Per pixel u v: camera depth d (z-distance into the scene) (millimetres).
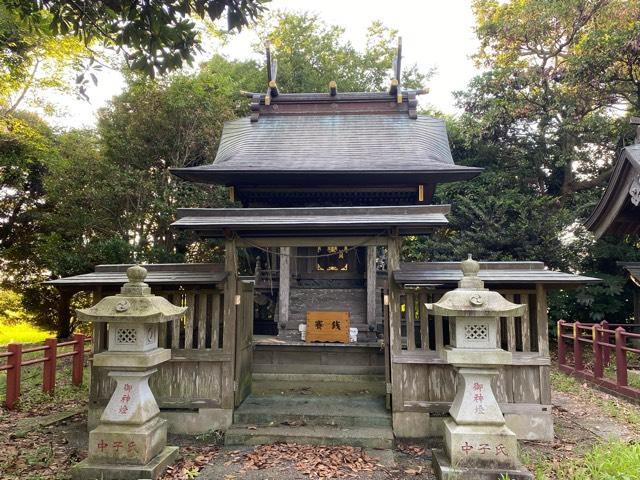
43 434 5922
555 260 13789
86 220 15008
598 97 14633
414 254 15609
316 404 6383
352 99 11070
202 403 5949
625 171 6844
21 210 18703
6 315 19156
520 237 13820
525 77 14930
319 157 9125
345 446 5344
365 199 9492
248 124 10969
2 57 11398
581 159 15484
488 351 4484
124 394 4688
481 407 4508
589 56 13141
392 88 10938
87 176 14805
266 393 7062
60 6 4750
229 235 6180
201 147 15672
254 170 8266
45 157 15680
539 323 5789
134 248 14117
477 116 16156
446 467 4375
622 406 7543
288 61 21812
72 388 8609
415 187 9047
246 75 20875
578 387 9180
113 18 4918
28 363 7570
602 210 7641
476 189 15141
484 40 16469
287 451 5172
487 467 4348
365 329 10094
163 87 15070
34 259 18125
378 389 7328
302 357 8500
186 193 14766
